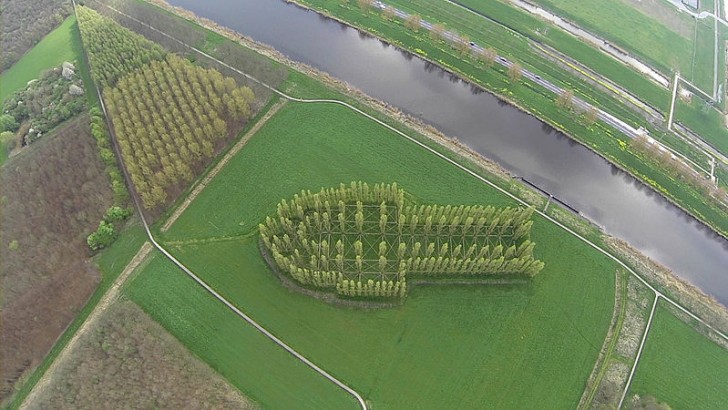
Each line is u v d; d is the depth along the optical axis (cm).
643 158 9206
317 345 7081
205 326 7231
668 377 6956
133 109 8956
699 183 8838
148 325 7169
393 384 6788
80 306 7406
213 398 6625
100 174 8619
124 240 8031
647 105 10031
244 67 10256
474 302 7425
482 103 10038
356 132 9288
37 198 8400
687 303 7619
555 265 7806
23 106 9806
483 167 8931
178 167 8300
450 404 6656
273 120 9406
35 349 7094
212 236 8050
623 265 7888
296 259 7538
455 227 7812
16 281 7612
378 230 7938
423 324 7231
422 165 8862
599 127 9588
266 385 6781
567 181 8994
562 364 6975
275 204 8356
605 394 6706
